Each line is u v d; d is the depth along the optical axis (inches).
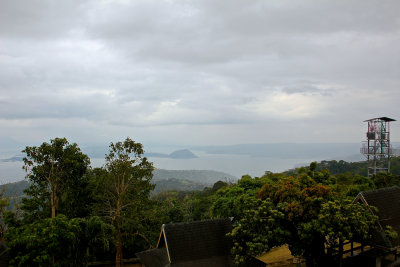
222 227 929.5
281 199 833.5
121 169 1210.0
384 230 778.2
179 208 1584.6
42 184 1277.1
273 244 801.6
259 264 839.1
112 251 1275.8
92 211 1254.9
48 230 829.2
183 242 869.2
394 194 916.0
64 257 871.7
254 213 789.2
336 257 897.5
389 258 877.2
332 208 729.6
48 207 1288.1
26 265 793.6
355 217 710.5
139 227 1235.2
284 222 807.7
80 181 1332.4
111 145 1250.6
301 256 952.9
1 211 1213.1
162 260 885.2
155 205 1391.5
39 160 1257.4
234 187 1461.6
